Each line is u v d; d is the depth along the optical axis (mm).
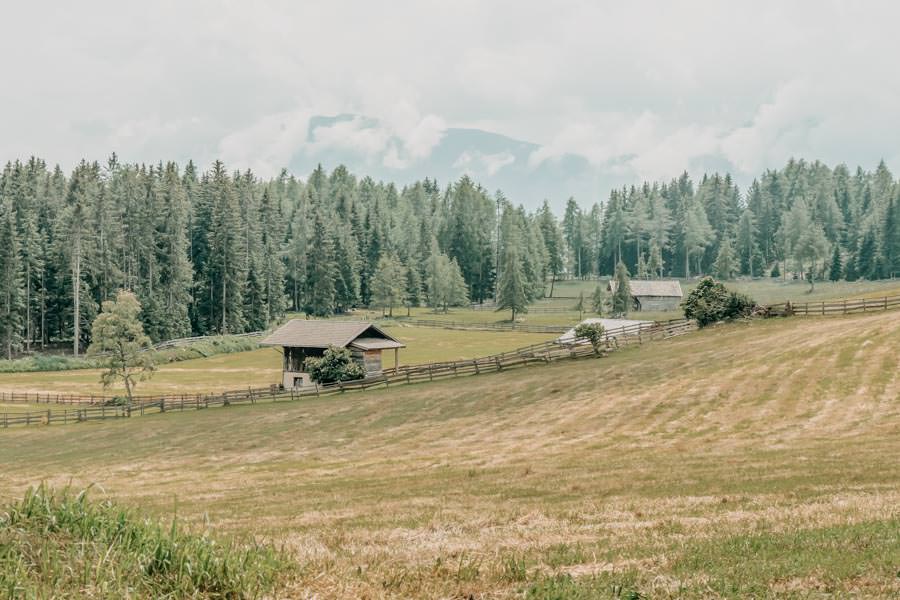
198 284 111438
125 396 63656
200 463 34906
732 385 38312
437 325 122500
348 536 13711
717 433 30219
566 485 20516
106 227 106250
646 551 11125
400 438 36750
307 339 62562
